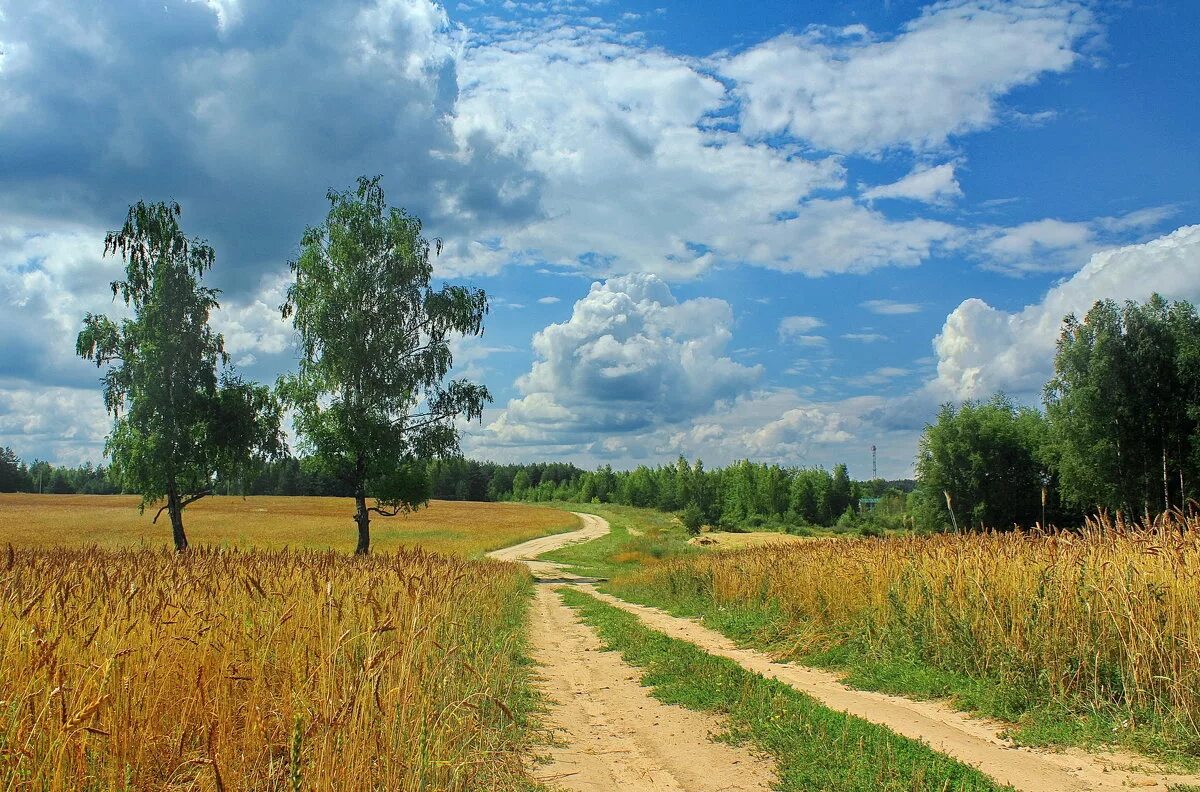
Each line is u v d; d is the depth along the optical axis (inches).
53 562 391.5
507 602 795.4
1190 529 366.6
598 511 5403.5
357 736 190.9
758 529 3639.3
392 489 1502.2
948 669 409.7
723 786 244.7
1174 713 288.7
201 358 1462.8
